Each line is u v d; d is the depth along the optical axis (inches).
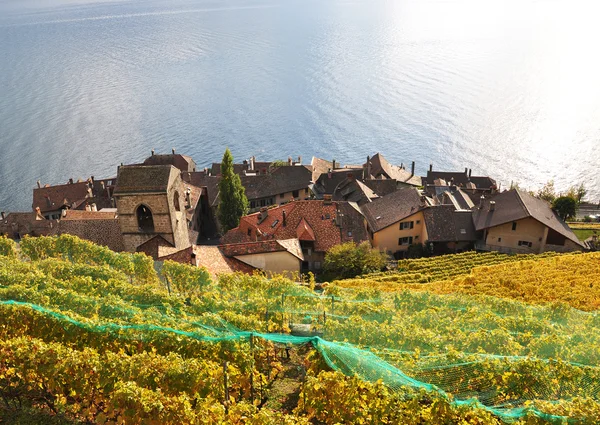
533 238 2679.6
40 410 848.3
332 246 2477.9
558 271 1909.4
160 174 1975.9
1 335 989.8
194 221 3164.4
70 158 6018.7
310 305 1286.9
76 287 1242.6
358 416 784.9
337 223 2576.3
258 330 1078.4
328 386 810.8
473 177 4350.4
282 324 1177.4
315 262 2529.5
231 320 1087.0
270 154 6205.7
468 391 871.7
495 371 876.6
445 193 3344.0
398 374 840.3
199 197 3371.1
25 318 991.6
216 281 1598.2
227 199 2938.0
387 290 1772.9
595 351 991.6
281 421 732.0
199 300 1229.7
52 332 979.3
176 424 738.8
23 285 1187.3
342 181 3777.1
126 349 968.9
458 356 910.4
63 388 831.7
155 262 1765.5
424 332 1055.6
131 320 1013.2
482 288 1761.8
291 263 2165.4
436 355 942.4
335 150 6259.8
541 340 1042.1
